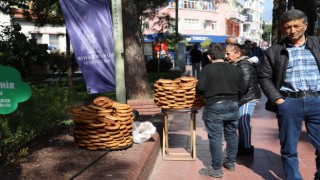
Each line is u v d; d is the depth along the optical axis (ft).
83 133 14.57
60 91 18.49
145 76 27.04
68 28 17.26
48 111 16.03
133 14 26.35
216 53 14.14
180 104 15.70
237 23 220.64
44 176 11.64
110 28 17.61
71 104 18.80
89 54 17.60
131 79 26.53
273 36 48.26
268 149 18.38
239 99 15.21
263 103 34.19
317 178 12.53
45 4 32.71
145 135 16.03
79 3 17.20
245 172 15.10
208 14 178.09
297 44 11.66
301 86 11.55
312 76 11.48
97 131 14.38
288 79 11.73
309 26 45.93
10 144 13.38
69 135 17.24
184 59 72.18
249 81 14.89
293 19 11.17
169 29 64.85
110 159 13.58
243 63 15.24
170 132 22.25
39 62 62.80
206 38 155.43
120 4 17.07
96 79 17.84
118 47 17.24
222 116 14.01
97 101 15.01
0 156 13.20
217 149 14.26
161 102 15.90
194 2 172.04
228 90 13.91
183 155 17.22
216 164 14.42
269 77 12.18
